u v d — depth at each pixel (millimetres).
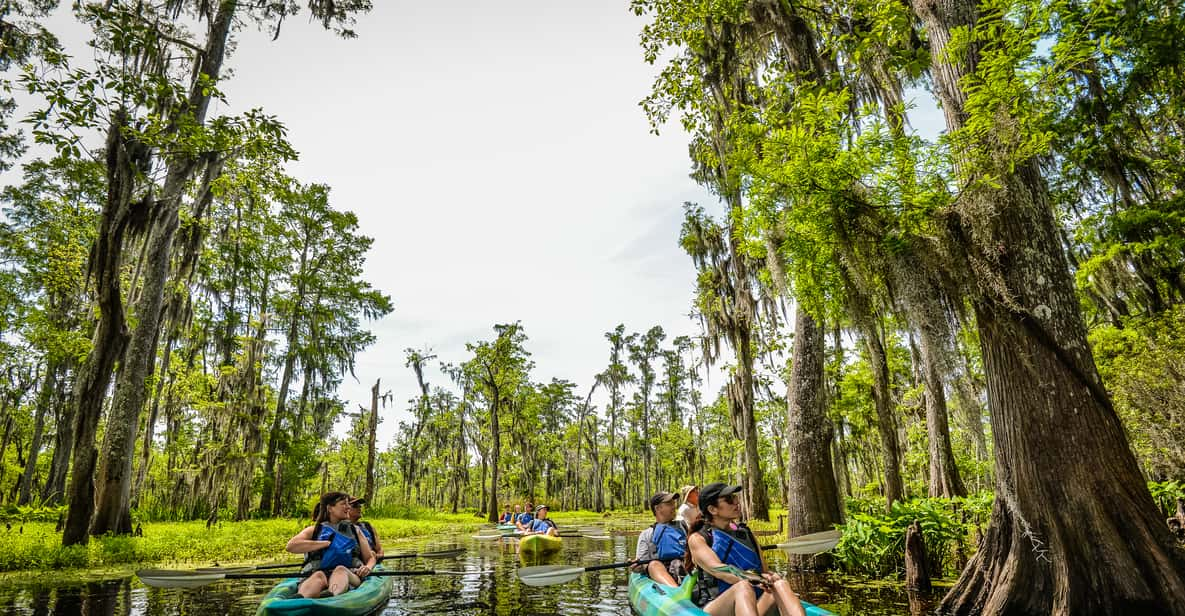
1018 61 5457
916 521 8125
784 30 10898
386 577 7625
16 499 31438
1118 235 12969
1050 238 5879
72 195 23828
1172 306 11945
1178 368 10938
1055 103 6273
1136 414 11422
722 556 4688
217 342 28484
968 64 6457
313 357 29562
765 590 4359
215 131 12102
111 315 12578
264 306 27109
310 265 29891
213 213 23438
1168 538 4902
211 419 24734
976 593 5961
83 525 12141
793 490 10469
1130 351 11828
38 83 9594
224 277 27531
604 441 67938
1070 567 5062
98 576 9789
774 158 7047
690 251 24844
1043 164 11172
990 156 5656
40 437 27828
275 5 16672
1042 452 5379
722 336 24141
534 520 18188
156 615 6641
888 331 18172
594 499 64562
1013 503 5617
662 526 6996
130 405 14578
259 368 26641
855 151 6469
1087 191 13461
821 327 11078
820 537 5727
